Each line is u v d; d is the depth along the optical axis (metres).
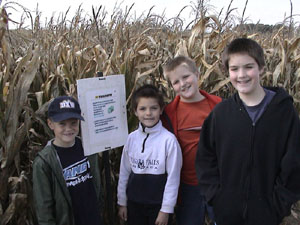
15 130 2.02
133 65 2.91
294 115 1.70
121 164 2.38
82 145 2.13
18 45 3.95
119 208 2.40
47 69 2.79
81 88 1.99
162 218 2.15
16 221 2.10
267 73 3.68
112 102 2.15
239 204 1.81
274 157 1.72
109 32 4.50
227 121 1.84
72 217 1.92
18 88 2.01
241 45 1.74
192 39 3.38
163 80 3.11
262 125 1.72
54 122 1.88
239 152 1.79
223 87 3.48
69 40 3.99
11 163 2.16
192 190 2.32
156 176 2.21
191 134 2.29
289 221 3.29
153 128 2.22
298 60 4.26
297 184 1.69
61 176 1.88
